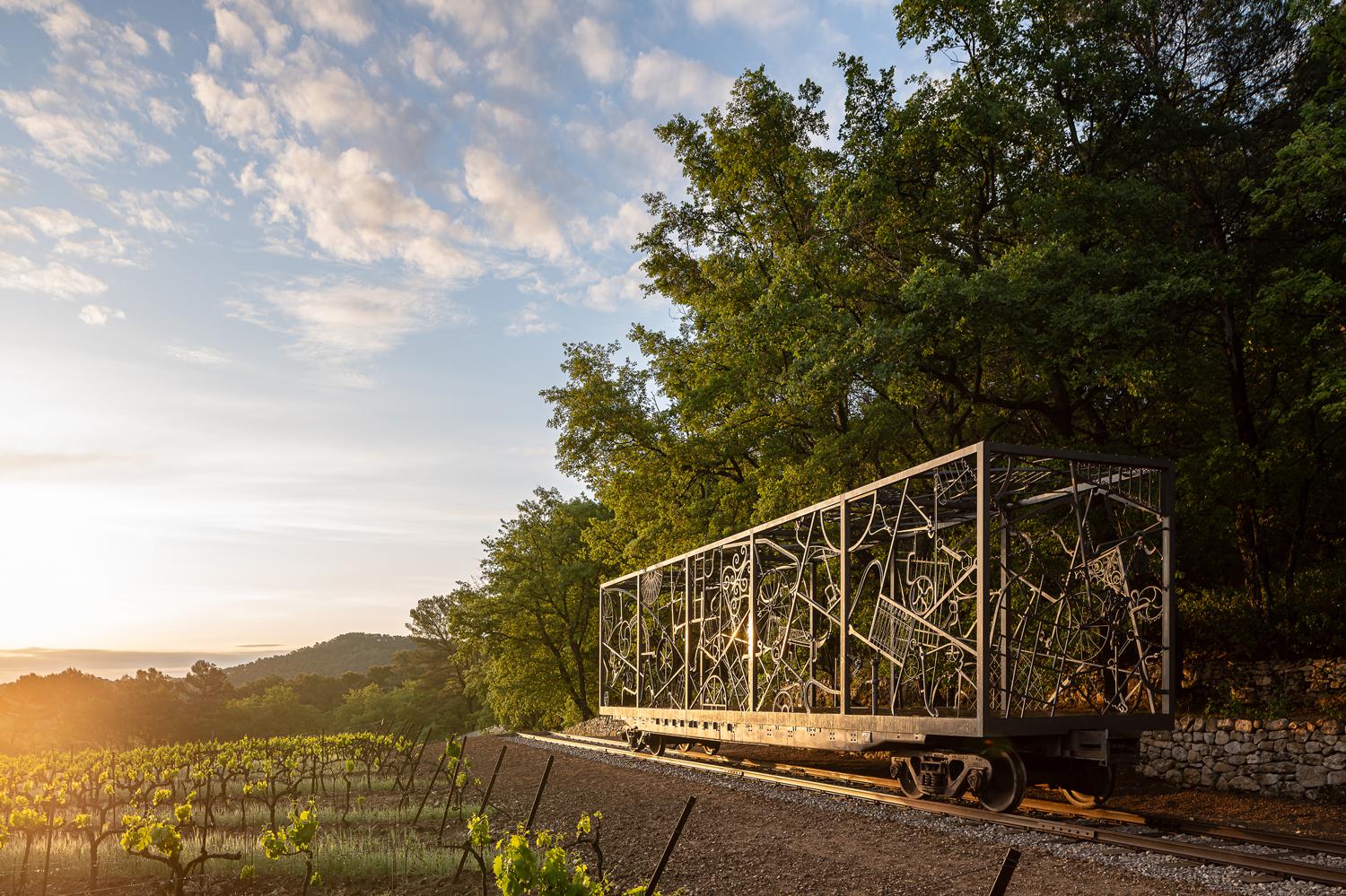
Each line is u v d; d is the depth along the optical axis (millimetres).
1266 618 15938
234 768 16359
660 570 21766
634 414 27484
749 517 24406
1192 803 12203
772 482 20859
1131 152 17906
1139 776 14516
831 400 20375
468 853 9102
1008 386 19656
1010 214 18172
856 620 18188
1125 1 17891
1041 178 17250
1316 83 17609
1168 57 19250
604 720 31328
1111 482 12156
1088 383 16203
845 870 7441
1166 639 11180
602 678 25125
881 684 17703
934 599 12688
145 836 7227
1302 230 16906
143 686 81312
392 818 12297
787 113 23141
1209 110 18594
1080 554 12016
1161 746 14281
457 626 45781
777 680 16641
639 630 22625
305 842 7383
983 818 9734
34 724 74562
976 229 18422
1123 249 16703
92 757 23953
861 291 18797
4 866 9695
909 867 7457
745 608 17422
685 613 19609
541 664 44938
